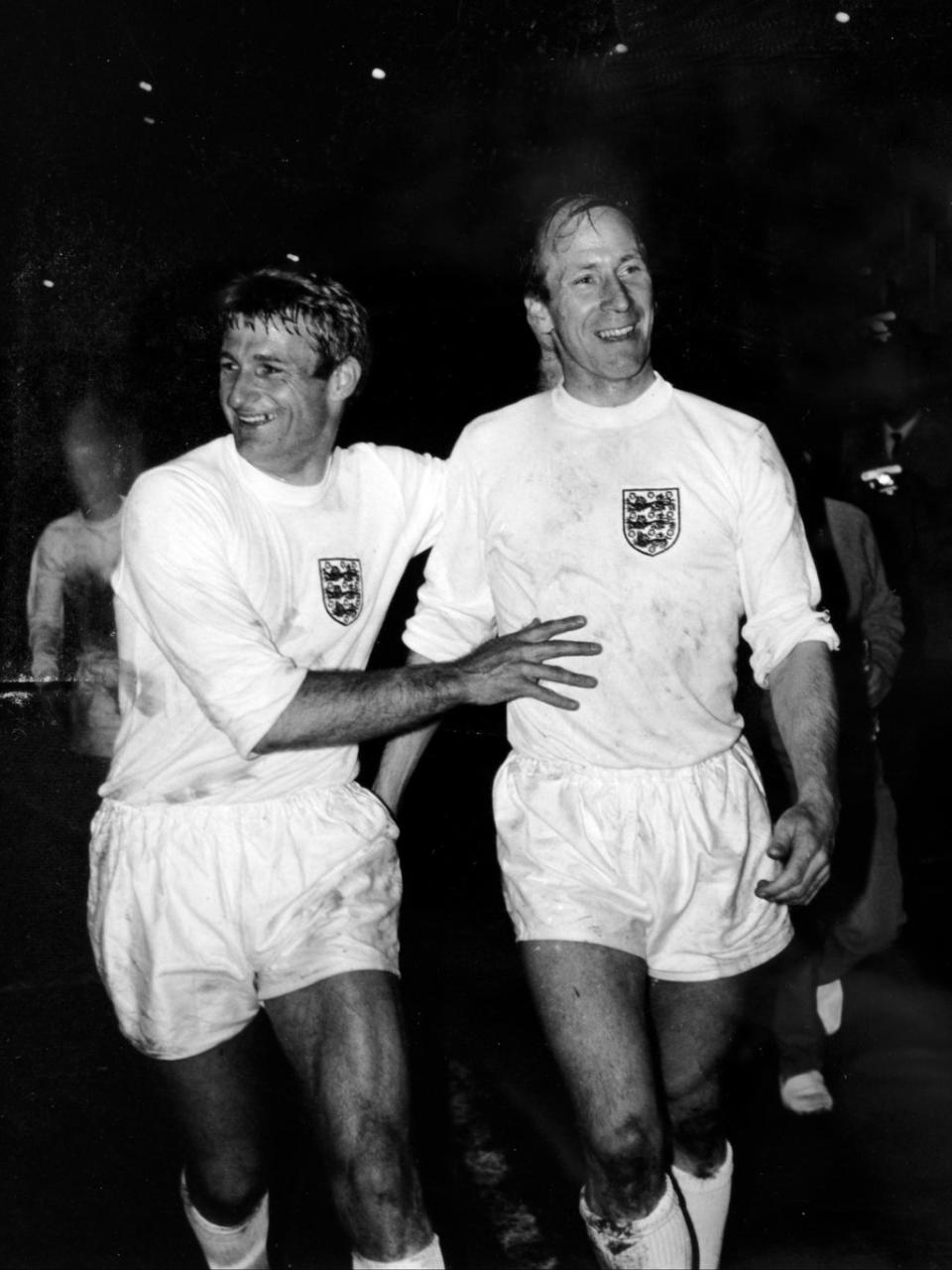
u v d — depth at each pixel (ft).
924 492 32.71
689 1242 9.01
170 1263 11.30
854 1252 11.27
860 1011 16.06
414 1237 8.69
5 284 27.73
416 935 18.93
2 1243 11.56
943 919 19.20
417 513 10.19
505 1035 15.57
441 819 24.38
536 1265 11.21
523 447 9.93
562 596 9.67
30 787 19.52
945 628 32.73
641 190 26.68
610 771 9.63
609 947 9.31
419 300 33.86
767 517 9.64
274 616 9.69
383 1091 8.91
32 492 25.03
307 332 9.48
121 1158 12.87
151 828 9.63
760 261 27.89
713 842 9.63
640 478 9.65
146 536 9.39
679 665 9.59
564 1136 13.26
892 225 33.30
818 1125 13.28
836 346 33.76
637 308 9.64
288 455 9.64
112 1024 15.69
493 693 9.14
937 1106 13.60
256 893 9.49
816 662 9.54
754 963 9.82
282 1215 11.71
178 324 23.99
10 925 17.65
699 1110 9.89
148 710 9.68
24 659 24.25
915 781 25.58
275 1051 13.91
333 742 9.18
